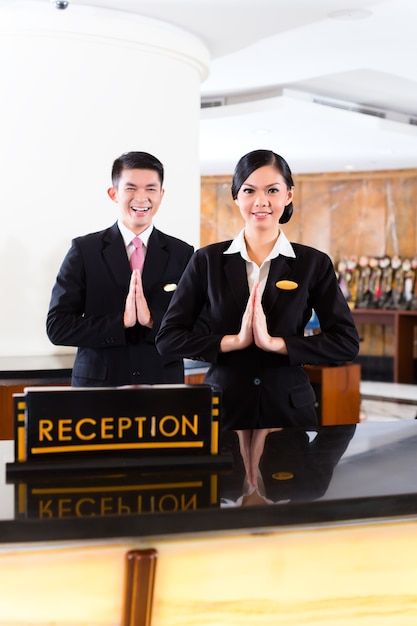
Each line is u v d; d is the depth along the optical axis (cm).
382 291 1283
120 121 522
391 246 1286
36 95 503
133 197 358
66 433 190
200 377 551
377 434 247
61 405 190
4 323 506
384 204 1288
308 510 172
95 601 168
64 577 167
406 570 185
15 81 500
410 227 1272
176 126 546
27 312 510
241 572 175
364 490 182
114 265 359
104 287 358
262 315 270
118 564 168
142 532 163
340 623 182
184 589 172
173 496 174
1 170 502
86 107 513
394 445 231
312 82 779
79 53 508
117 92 520
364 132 938
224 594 175
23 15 495
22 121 502
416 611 187
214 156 1144
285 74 709
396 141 1004
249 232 289
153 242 368
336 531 180
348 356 288
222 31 549
